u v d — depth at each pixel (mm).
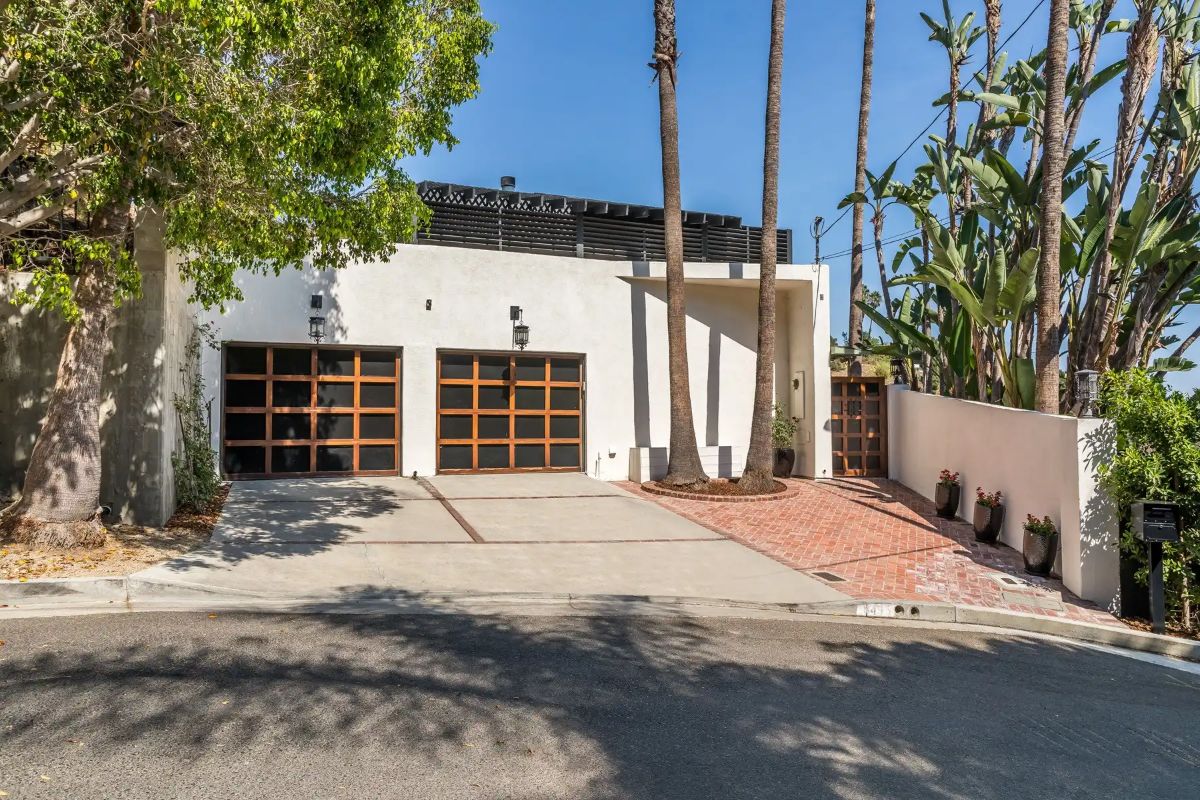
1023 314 12523
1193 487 8172
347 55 6672
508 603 7383
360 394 13727
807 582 8648
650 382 15914
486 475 14453
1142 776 4305
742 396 16734
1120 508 8625
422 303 14008
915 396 14906
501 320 14594
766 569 9133
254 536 8969
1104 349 11320
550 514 11484
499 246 15453
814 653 6285
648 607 7570
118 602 6496
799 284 16578
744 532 11195
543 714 4562
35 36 5547
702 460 15836
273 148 6676
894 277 15266
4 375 9109
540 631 6398
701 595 7930
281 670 4996
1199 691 6168
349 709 4430
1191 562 8320
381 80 7105
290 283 13055
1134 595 8422
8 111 6254
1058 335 10617
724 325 16625
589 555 9289
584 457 15367
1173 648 7469
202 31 5953
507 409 14836
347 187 8312
